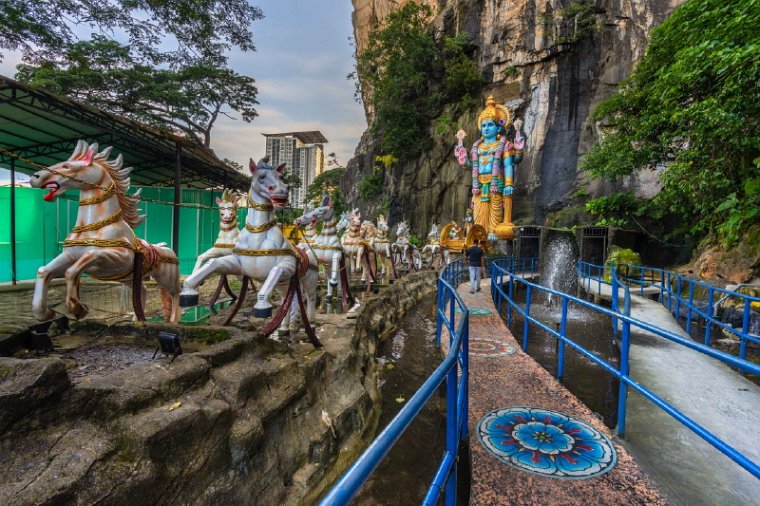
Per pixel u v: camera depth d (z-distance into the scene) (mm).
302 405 3756
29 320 5000
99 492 1984
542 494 2449
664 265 20484
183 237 15594
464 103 31609
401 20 34188
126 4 9094
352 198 43500
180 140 12430
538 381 4242
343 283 6773
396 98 35062
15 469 1908
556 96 27531
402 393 5566
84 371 2990
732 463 2959
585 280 14070
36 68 18516
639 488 2520
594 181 24953
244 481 2824
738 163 10688
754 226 10094
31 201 11570
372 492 3508
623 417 3205
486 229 24469
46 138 12805
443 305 6816
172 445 2393
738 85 7293
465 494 2936
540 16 28062
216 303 7926
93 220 4109
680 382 4602
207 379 2982
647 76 15695
